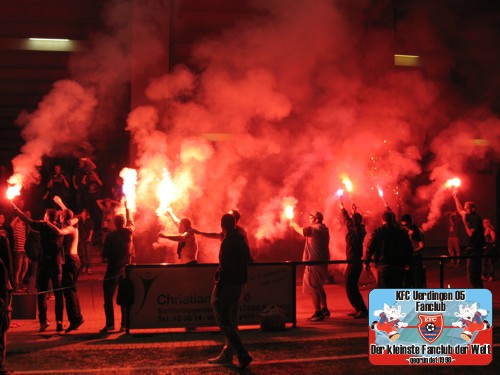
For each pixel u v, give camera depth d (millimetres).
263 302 7699
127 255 7832
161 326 7504
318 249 8297
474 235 9328
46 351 6637
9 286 5496
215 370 5816
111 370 5844
